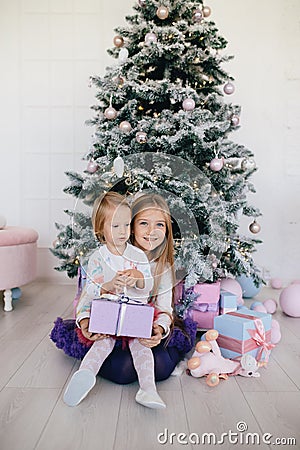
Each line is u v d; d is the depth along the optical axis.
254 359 1.78
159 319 1.78
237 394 1.61
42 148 3.57
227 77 2.47
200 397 1.58
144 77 2.46
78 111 3.55
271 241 3.58
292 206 3.57
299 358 1.98
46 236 3.60
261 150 3.54
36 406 1.50
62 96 3.55
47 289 3.34
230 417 1.44
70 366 1.84
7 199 3.59
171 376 1.77
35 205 3.59
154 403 1.45
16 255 2.69
